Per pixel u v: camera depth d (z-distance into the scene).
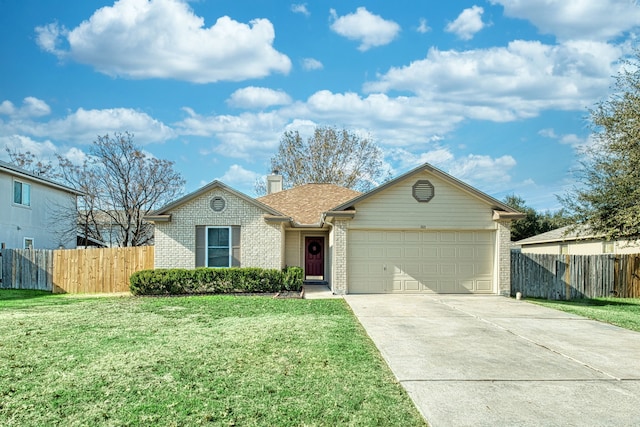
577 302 18.05
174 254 18.61
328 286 21.62
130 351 8.11
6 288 19.94
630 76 18.69
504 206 17.33
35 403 5.73
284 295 16.69
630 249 23.34
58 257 19.52
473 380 6.78
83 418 5.32
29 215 24.91
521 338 9.62
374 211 17.31
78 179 29.31
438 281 17.42
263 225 18.78
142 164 29.31
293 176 41.44
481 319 11.72
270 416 5.41
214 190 18.86
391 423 5.28
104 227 31.28
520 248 37.69
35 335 9.40
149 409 5.56
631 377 7.02
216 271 17.48
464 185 17.16
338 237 17.19
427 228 17.34
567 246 28.69
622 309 15.14
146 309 13.02
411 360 7.77
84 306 13.76
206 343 8.72
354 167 41.66
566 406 5.82
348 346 8.60
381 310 12.99
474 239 17.56
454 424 5.25
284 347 8.46
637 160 17.77
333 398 5.99
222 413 5.46
